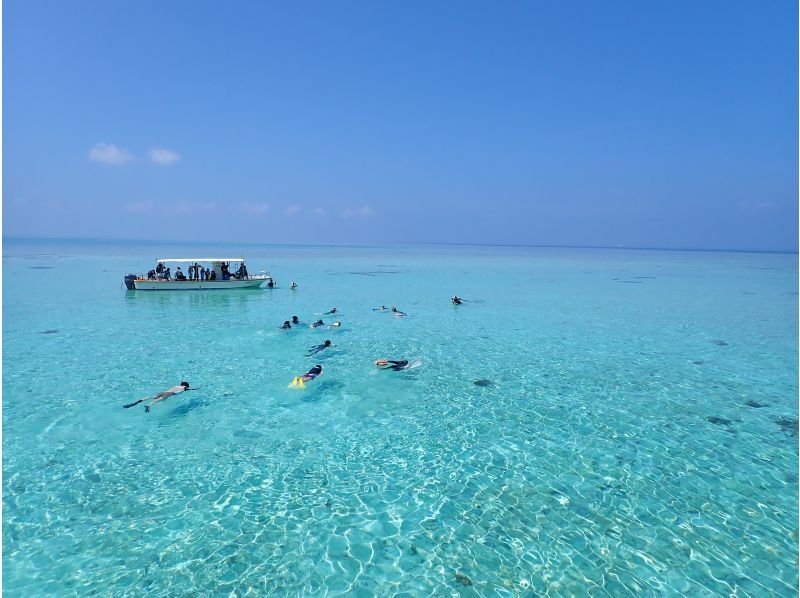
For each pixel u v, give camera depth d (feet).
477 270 181.06
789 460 26.22
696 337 57.82
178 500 22.06
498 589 16.93
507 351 49.88
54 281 108.58
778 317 72.59
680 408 33.88
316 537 19.63
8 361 43.55
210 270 101.55
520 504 22.08
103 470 24.50
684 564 18.20
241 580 17.21
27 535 19.36
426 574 17.62
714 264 249.34
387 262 231.50
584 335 58.44
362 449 27.32
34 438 27.91
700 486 23.65
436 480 24.12
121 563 17.94
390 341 53.83
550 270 185.26
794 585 17.15
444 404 34.37
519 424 30.99
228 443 27.76
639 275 162.81
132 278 90.48
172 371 41.14
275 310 74.08
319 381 38.96
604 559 18.44
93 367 41.91
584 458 26.43
